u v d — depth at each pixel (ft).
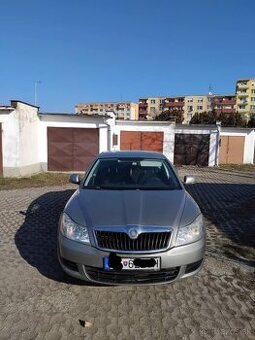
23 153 44.57
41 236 17.29
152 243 10.32
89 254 10.37
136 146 64.90
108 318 9.86
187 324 9.63
